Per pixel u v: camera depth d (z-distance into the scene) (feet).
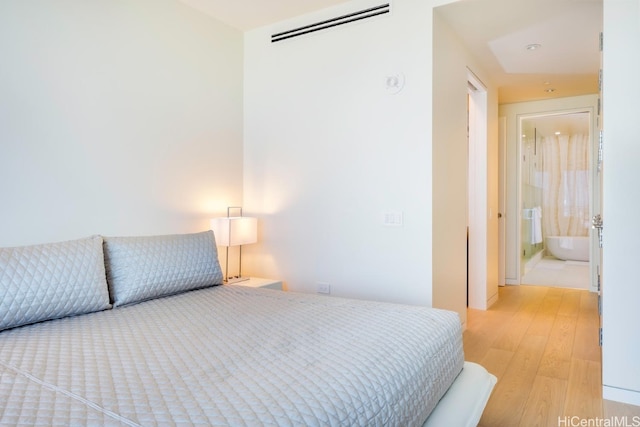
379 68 9.63
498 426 6.24
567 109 16.33
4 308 5.42
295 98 11.03
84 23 8.04
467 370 6.02
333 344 4.68
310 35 10.71
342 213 10.27
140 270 7.18
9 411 3.11
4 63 6.88
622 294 6.94
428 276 9.02
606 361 7.08
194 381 3.68
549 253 25.48
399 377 4.12
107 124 8.45
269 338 4.95
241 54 11.91
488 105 13.91
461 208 11.02
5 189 6.91
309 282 10.88
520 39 10.82
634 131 6.81
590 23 9.81
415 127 9.16
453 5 8.88
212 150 10.98
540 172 25.05
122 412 3.10
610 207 7.00
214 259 8.64
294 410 3.17
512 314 12.75
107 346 4.72
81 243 6.72
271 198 11.53
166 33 9.70
